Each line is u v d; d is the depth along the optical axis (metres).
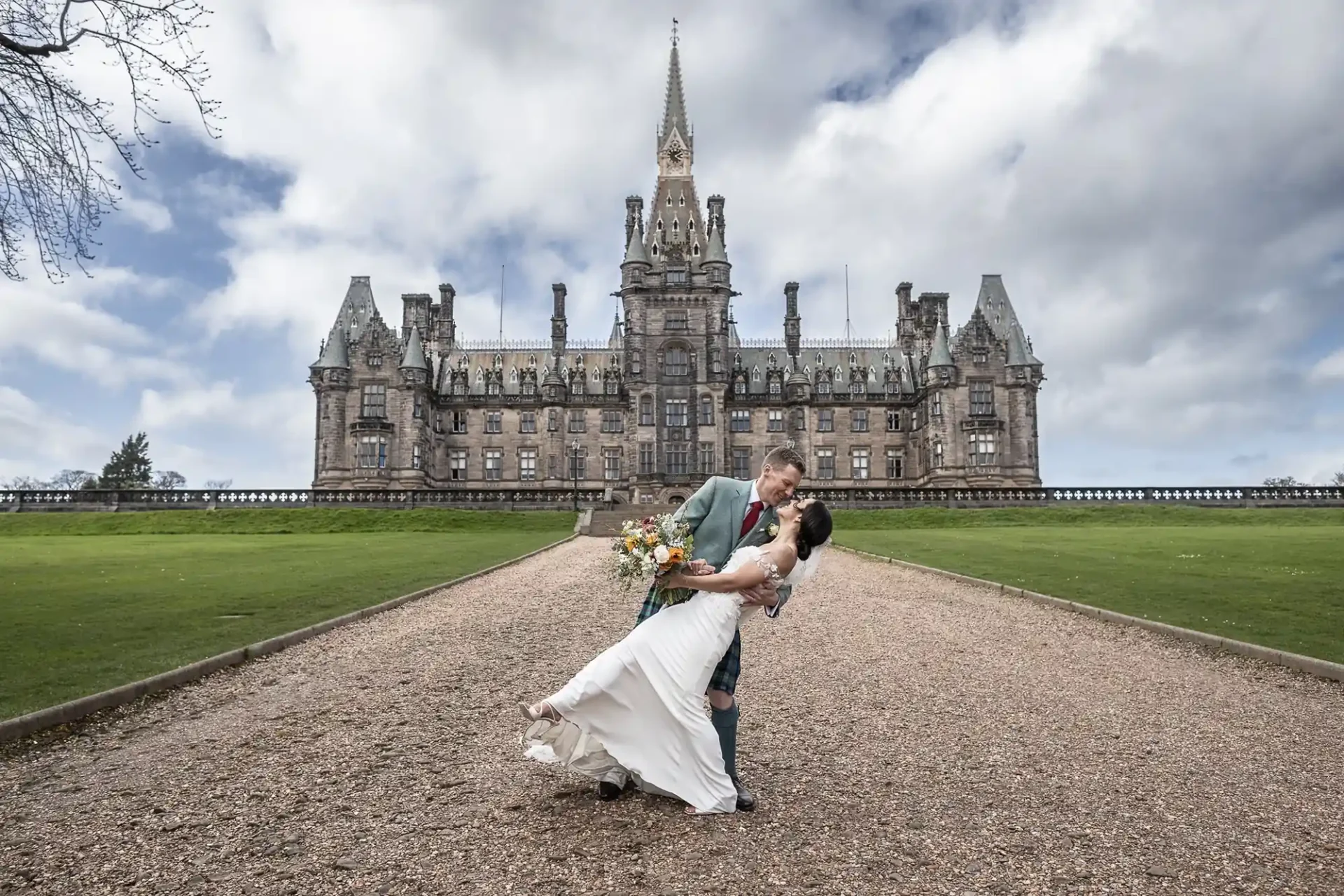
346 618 19.39
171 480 136.62
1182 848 7.19
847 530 62.00
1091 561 31.84
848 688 13.20
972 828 7.59
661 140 101.81
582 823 7.62
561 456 99.50
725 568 7.77
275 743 10.44
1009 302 98.94
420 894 6.31
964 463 91.75
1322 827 7.65
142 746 10.38
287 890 6.41
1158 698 12.64
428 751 9.98
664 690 7.73
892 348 107.69
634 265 95.38
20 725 10.77
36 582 25.59
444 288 107.62
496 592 25.48
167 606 20.73
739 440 101.19
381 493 76.44
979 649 16.45
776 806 8.05
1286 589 22.45
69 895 6.36
